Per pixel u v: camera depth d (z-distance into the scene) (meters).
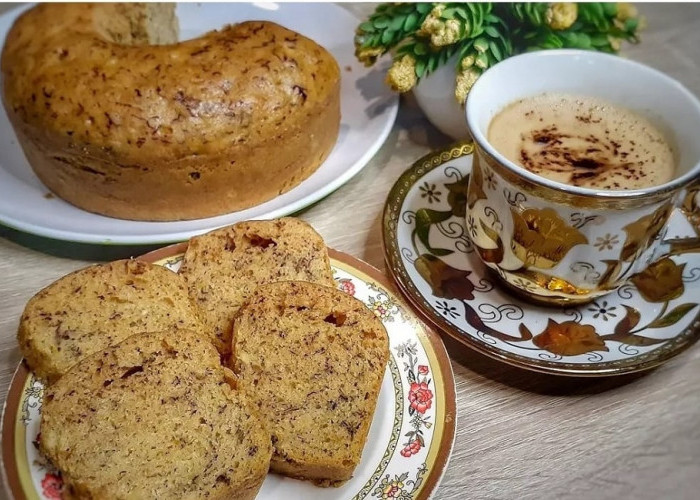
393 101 0.39
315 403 0.24
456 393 0.26
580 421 0.26
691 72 0.41
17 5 0.46
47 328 0.25
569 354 0.26
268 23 0.35
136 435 0.23
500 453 0.25
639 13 0.46
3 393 0.26
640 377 0.27
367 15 0.46
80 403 0.23
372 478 0.23
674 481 0.24
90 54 0.32
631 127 0.28
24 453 0.22
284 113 0.32
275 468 0.23
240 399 0.24
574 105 0.29
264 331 0.26
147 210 0.32
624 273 0.26
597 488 0.24
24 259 0.31
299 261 0.29
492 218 0.27
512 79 0.29
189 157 0.31
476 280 0.29
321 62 0.34
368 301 0.28
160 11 0.40
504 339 0.27
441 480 0.23
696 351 0.28
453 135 0.37
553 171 0.26
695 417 0.26
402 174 0.33
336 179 0.34
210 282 0.28
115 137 0.30
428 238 0.31
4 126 0.37
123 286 0.27
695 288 0.28
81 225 0.32
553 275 0.26
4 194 0.33
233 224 0.31
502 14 0.35
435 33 0.32
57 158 0.31
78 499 0.22
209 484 0.22
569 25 0.33
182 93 0.31
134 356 0.24
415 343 0.27
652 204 0.24
